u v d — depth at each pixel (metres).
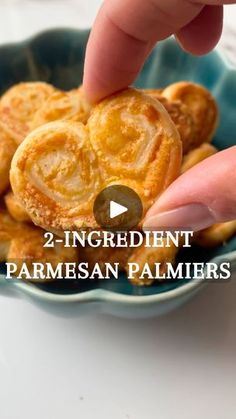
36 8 0.28
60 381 0.17
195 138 0.20
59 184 0.15
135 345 0.17
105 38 0.16
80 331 0.18
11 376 0.17
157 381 0.17
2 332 0.18
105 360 0.17
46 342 0.17
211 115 0.20
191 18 0.17
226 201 0.14
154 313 0.16
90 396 0.17
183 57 0.22
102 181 0.15
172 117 0.19
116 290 0.17
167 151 0.15
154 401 0.17
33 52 0.22
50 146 0.15
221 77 0.21
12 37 0.27
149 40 0.17
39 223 0.15
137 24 0.16
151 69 0.22
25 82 0.22
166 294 0.15
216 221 0.15
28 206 0.15
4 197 0.18
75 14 0.28
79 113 0.18
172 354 0.17
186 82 0.21
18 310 0.18
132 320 0.18
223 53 0.22
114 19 0.16
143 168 0.15
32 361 0.17
